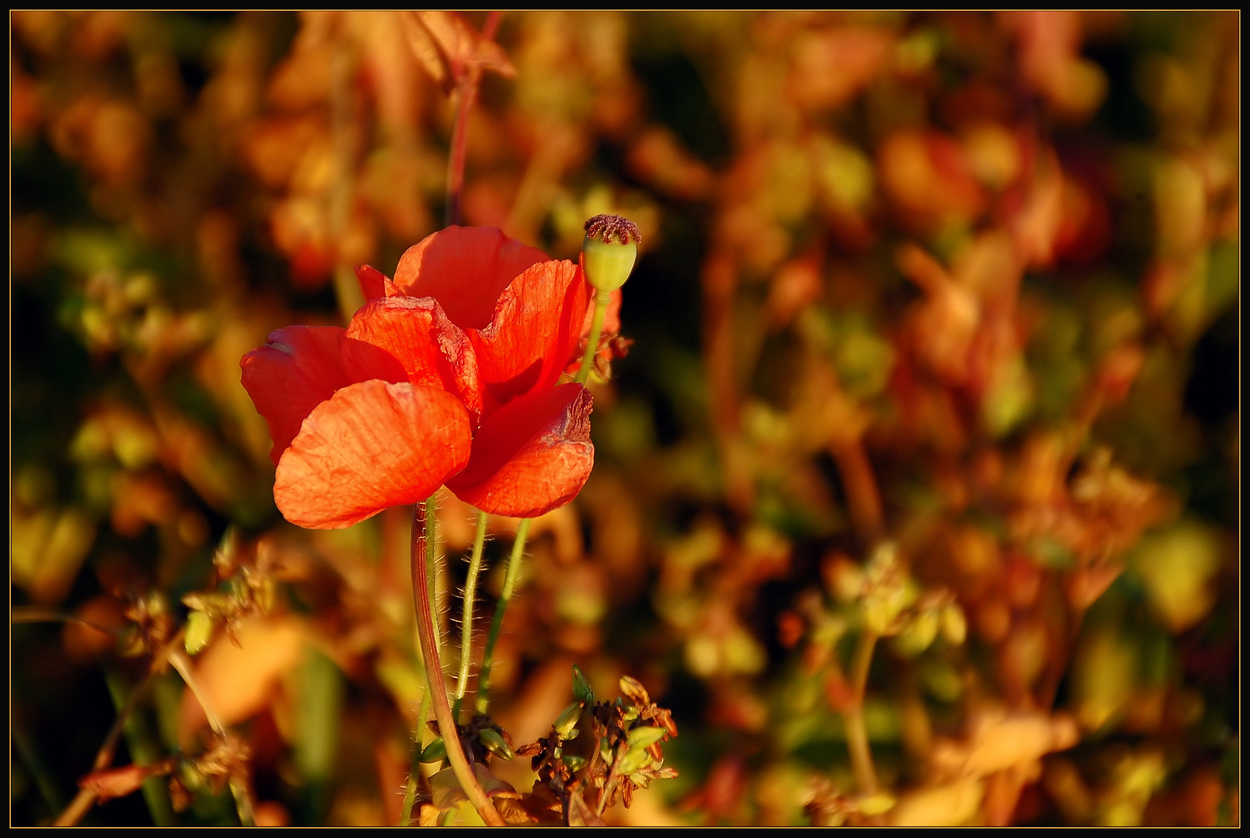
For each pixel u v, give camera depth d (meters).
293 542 1.03
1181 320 1.07
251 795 1.01
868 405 1.06
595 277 0.90
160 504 1.05
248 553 1.02
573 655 1.04
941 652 1.03
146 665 0.98
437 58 0.96
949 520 1.05
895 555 1.03
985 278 1.06
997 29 1.07
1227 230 1.07
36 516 1.05
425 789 0.95
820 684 1.03
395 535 1.03
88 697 1.04
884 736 1.03
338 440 0.88
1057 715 1.03
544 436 0.88
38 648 1.04
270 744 1.01
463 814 0.97
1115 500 1.04
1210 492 1.06
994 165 1.07
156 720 1.02
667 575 1.06
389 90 1.07
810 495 1.07
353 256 1.07
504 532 1.05
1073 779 1.03
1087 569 1.04
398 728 1.02
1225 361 1.07
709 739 1.03
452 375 0.89
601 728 0.92
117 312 1.05
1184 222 1.06
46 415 1.06
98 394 1.06
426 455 0.88
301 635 1.01
